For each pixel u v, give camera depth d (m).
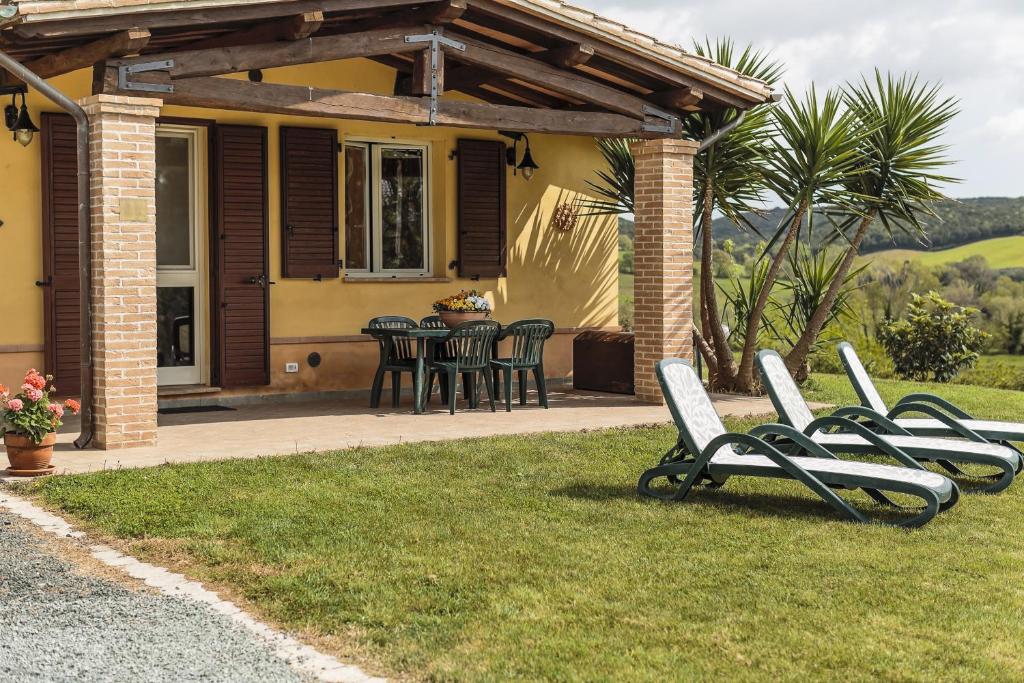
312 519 6.57
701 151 12.48
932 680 4.14
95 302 8.58
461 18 10.21
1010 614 4.92
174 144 11.66
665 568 5.58
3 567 5.62
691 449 7.28
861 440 7.90
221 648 4.48
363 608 4.95
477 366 11.20
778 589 5.23
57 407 7.71
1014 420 12.02
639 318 12.14
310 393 12.40
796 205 12.54
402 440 9.33
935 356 18.73
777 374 8.49
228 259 11.73
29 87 10.51
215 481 7.54
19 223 10.54
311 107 9.34
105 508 6.73
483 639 4.58
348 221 12.88
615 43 10.65
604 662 4.32
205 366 11.90
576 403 12.12
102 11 7.80
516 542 6.08
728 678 4.16
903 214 12.71
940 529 6.47
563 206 14.23
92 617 4.86
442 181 13.33
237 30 9.46
